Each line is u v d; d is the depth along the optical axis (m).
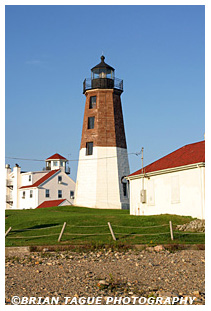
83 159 53.75
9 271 19.17
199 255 22.09
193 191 32.97
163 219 32.69
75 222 32.66
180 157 36.62
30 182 78.88
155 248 23.45
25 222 33.91
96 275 18.47
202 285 16.88
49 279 17.84
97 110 54.19
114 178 52.31
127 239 26.03
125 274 18.59
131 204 41.06
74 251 23.41
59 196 78.25
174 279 17.77
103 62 56.16
